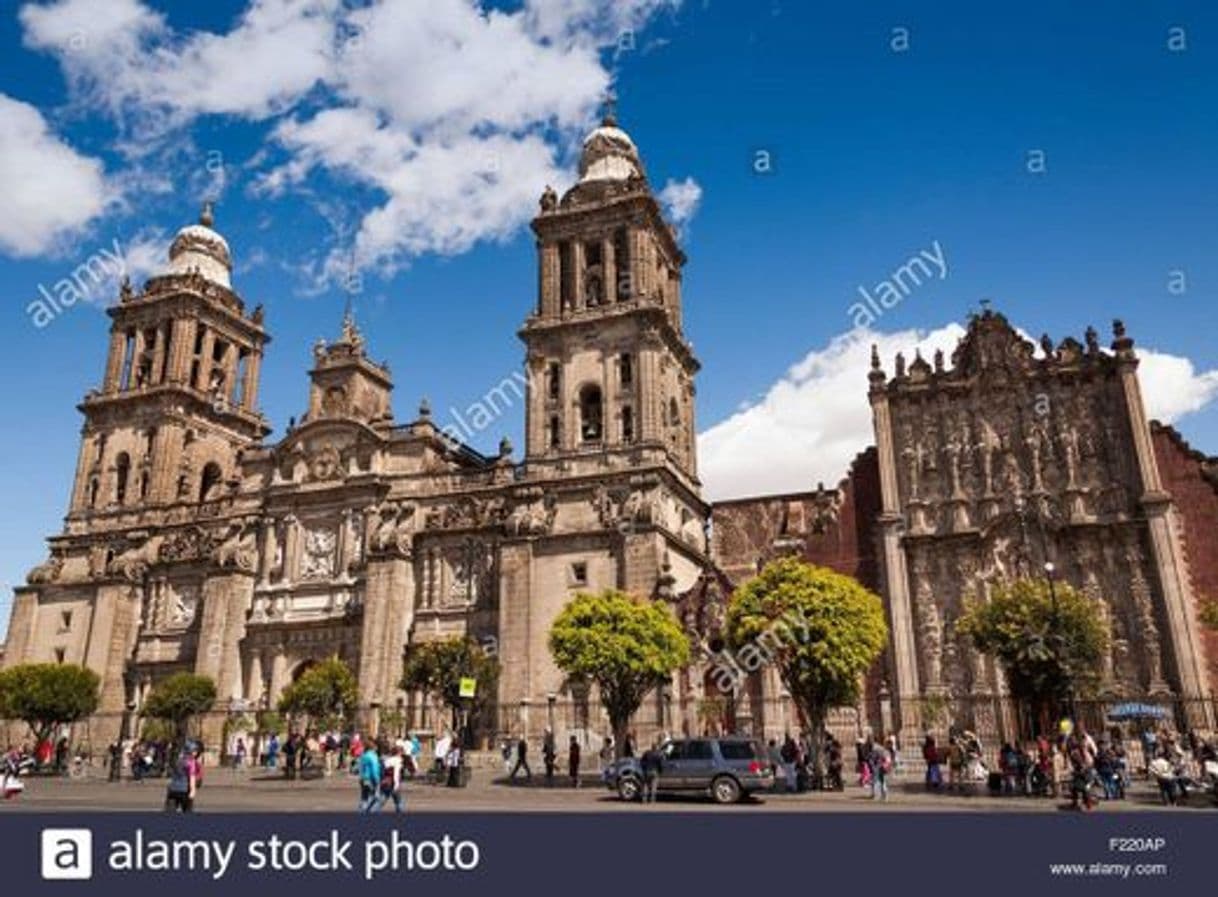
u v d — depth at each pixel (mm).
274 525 78188
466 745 60375
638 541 62875
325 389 81625
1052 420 59312
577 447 69188
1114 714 47438
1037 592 43656
